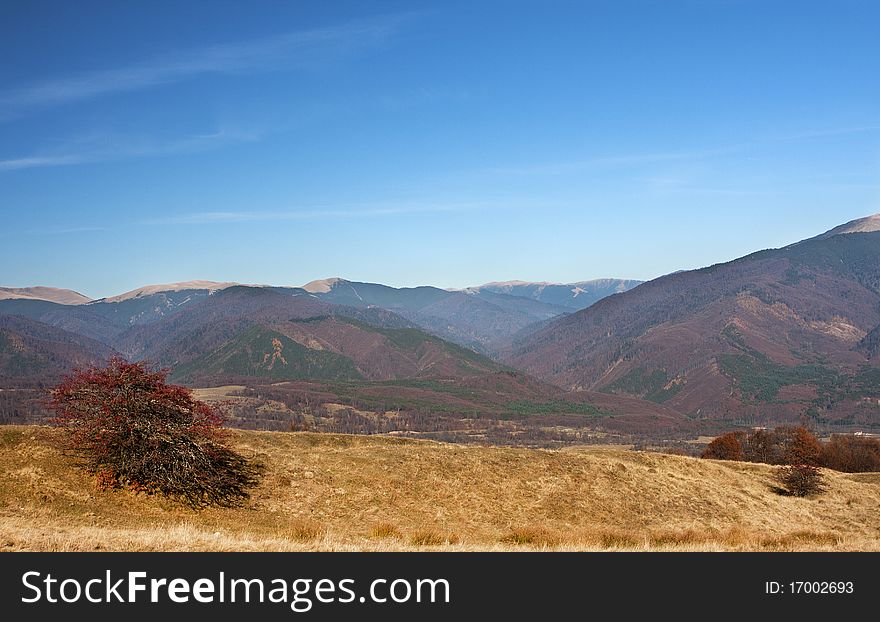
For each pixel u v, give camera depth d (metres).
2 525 19.11
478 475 38.12
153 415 28.33
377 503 32.06
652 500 40.25
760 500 44.84
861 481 53.22
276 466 33.41
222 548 18.06
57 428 29.52
